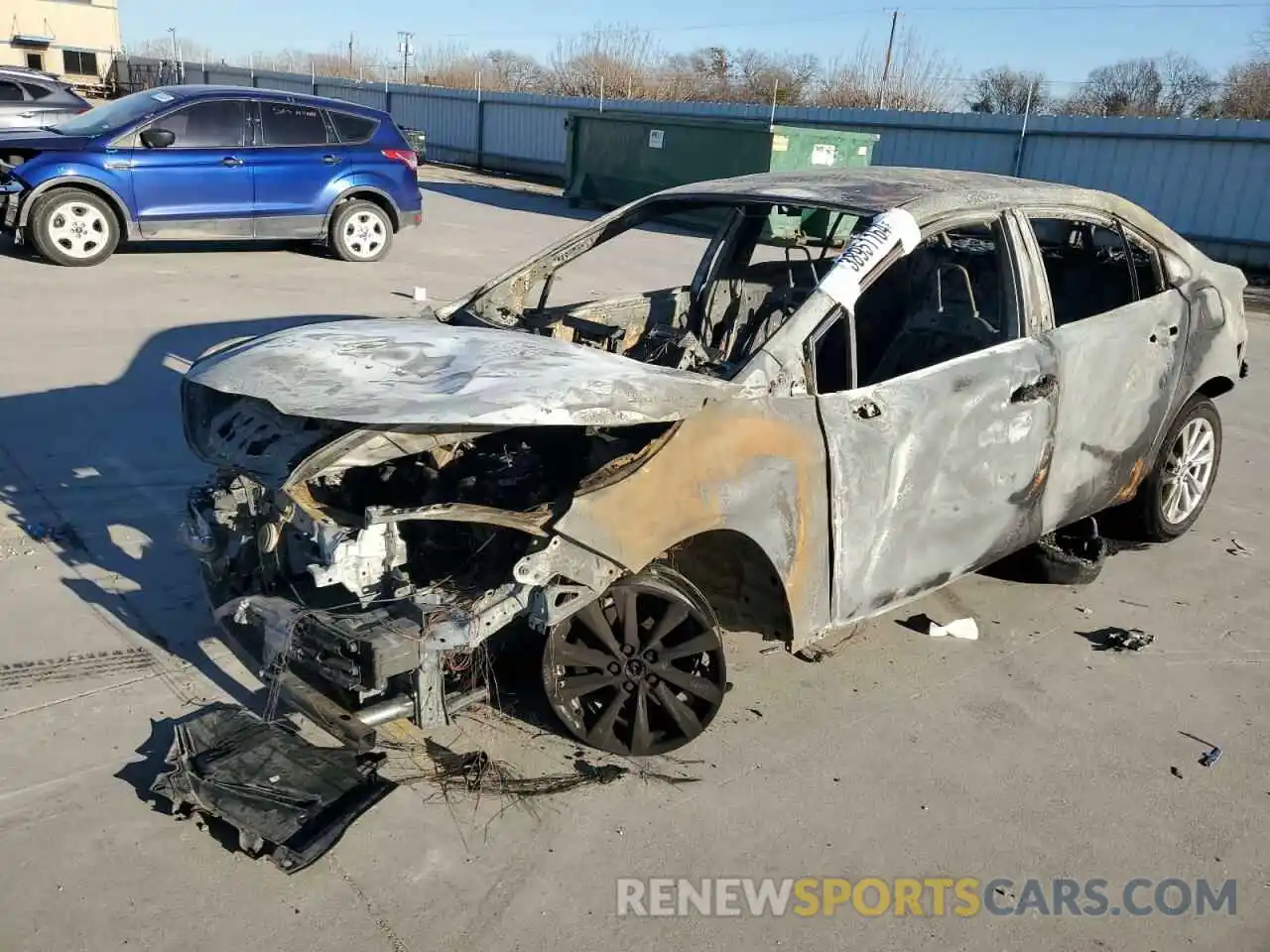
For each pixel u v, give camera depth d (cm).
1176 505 514
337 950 253
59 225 1038
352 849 288
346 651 290
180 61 4112
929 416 358
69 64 4347
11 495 500
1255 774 341
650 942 261
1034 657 412
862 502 345
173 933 255
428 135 3069
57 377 678
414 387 304
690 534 308
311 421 342
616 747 334
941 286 429
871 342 457
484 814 305
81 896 265
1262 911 281
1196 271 482
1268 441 706
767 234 466
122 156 1050
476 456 346
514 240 1444
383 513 291
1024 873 292
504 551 315
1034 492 404
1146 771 341
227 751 314
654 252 1291
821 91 3475
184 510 496
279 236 1147
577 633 330
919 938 267
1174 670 406
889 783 329
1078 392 411
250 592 350
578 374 309
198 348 765
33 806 297
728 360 380
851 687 385
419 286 1064
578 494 292
